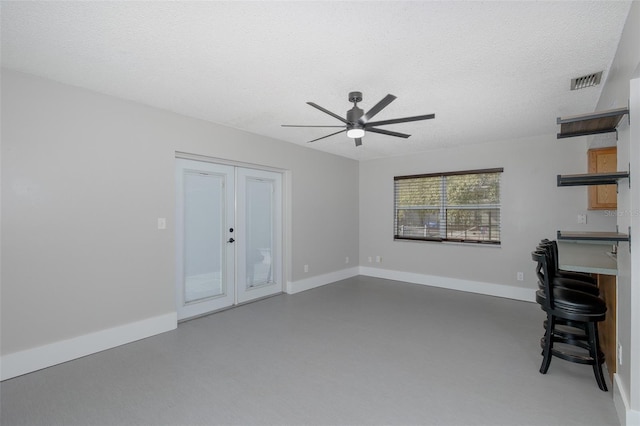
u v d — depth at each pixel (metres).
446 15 1.78
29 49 2.14
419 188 5.59
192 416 1.96
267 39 2.03
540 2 1.67
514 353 2.83
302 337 3.19
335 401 2.11
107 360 2.69
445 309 4.11
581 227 4.14
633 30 1.67
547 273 2.35
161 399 2.13
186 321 3.66
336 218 5.79
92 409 2.02
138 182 3.17
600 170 3.48
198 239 3.87
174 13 1.76
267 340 3.12
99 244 2.89
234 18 1.80
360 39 2.03
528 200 4.50
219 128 3.88
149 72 2.50
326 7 1.71
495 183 4.80
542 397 2.16
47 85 2.61
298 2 1.66
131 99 3.08
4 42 2.05
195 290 3.84
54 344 2.62
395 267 5.87
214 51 2.18
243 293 4.39
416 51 2.17
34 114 2.54
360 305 4.29
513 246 4.62
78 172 2.77
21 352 2.46
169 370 2.52
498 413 1.99
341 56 2.24
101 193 2.91
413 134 4.34
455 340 3.12
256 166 4.43
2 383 2.32
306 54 2.21
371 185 6.22
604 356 2.43
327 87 2.77
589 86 2.73
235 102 3.15
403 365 2.61
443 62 2.32
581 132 2.20
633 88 1.70
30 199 2.52
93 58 2.28
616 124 2.03
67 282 2.70
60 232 2.67
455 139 4.61
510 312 3.98
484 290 4.87
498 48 2.13
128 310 3.08
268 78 2.60
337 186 5.81
